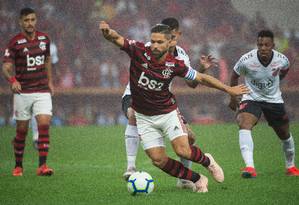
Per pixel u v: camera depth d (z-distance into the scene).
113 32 21.67
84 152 38.78
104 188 25.03
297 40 61.41
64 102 59.41
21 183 26.48
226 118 58.28
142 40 64.19
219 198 22.30
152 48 21.62
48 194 23.88
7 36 62.03
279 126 28.55
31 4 63.22
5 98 58.16
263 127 52.38
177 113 22.69
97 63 61.97
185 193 23.34
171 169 22.92
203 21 62.91
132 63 22.25
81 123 59.19
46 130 28.84
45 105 28.92
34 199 22.92
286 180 26.58
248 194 23.11
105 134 48.28
